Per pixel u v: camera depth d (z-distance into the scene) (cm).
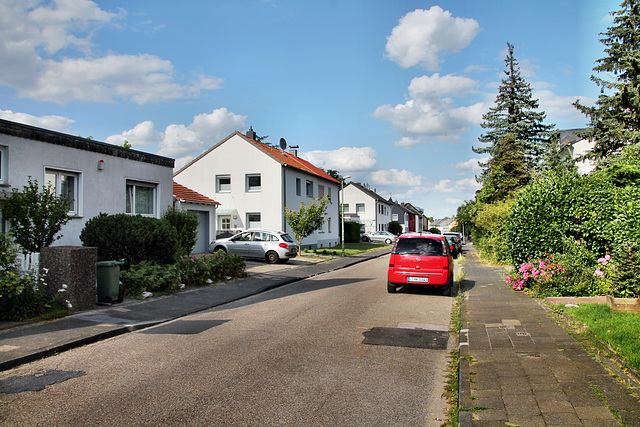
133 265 1118
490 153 3369
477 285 1275
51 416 411
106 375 529
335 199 4169
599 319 696
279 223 2923
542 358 531
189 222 1622
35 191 932
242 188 2989
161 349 645
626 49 1872
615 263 946
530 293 1030
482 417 376
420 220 10475
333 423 398
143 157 1528
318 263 2197
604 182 1193
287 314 911
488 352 571
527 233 1195
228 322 837
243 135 3000
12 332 710
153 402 443
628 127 1903
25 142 1127
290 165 2997
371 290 1291
